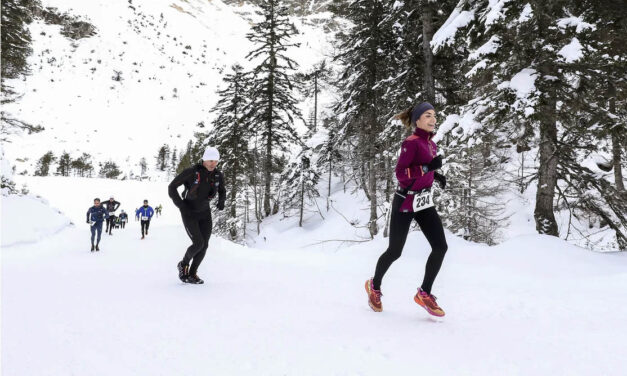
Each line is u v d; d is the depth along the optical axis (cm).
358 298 407
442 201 1389
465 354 217
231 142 2856
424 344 233
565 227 1738
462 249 802
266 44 2761
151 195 5356
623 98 820
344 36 1802
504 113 784
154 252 1013
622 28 810
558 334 261
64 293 403
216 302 355
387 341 238
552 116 797
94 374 186
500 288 493
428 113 295
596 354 216
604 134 827
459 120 923
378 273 322
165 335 249
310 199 3231
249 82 2839
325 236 2570
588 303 375
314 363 202
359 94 1686
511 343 238
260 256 979
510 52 826
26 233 1238
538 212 941
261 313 313
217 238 1284
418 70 1260
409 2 1198
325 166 3356
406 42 1306
